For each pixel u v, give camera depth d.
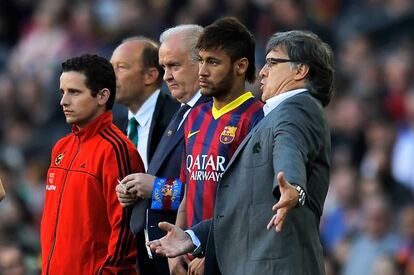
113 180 21.53
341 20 53.75
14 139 51.00
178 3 52.81
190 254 21.69
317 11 53.53
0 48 58.81
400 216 39.25
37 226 40.19
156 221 22.09
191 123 21.77
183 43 22.42
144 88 23.81
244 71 21.34
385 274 34.84
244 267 19.62
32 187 44.56
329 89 20.39
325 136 19.84
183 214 21.61
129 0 53.41
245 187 19.81
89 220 21.52
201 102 22.42
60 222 21.66
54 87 52.06
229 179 20.11
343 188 41.12
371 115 45.69
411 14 52.41
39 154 49.47
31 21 58.94
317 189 19.84
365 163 43.09
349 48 50.75
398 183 41.44
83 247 21.50
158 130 23.66
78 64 21.91
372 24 52.53
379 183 40.88
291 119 19.44
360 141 44.62
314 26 51.16
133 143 23.61
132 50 23.81
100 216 21.59
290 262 19.34
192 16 50.84
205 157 21.30
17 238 35.03
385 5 53.97
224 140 21.20
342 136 45.19
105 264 21.31
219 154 21.17
